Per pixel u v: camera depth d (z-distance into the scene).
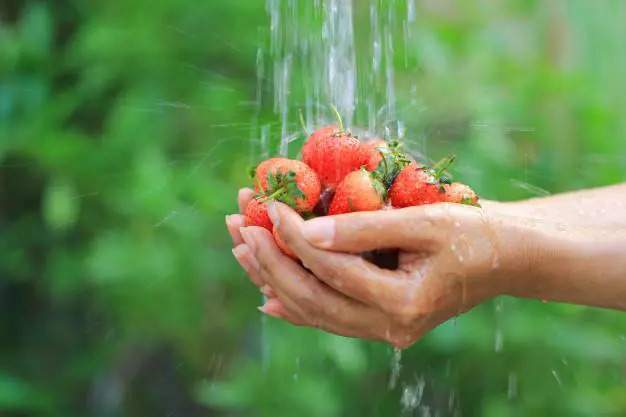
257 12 1.31
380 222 0.91
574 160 1.39
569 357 1.30
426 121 1.34
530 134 1.38
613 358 1.32
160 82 1.31
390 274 0.93
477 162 1.33
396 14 1.25
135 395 1.50
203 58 1.32
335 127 0.97
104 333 1.49
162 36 1.31
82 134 1.33
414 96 1.34
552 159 1.38
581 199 1.06
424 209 0.92
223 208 1.30
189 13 1.31
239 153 1.32
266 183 0.94
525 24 1.49
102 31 1.28
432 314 0.94
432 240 0.92
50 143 1.28
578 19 1.49
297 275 0.95
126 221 1.32
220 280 1.35
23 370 1.46
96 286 1.40
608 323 1.31
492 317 1.30
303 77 1.24
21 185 1.39
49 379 1.46
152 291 1.33
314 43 1.23
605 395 1.30
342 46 1.15
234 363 1.42
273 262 0.94
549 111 1.39
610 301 0.96
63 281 1.38
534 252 0.94
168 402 1.48
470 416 1.31
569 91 1.39
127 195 1.29
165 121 1.31
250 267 0.97
